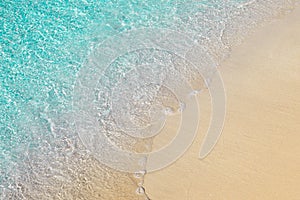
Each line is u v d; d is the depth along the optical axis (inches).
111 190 391.2
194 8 583.8
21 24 589.6
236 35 534.0
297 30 525.7
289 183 354.0
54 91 493.0
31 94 493.4
